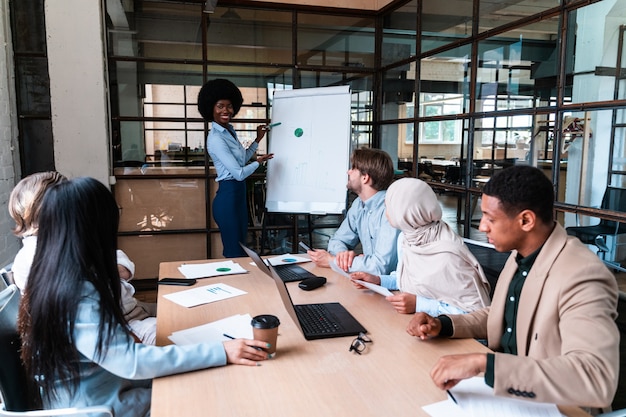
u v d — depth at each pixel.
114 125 3.86
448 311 1.56
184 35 3.91
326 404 1.05
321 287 1.92
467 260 1.59
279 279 1.42
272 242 4.30
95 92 3.64
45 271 1.10
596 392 0.92
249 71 4.08
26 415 1.13
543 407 1.01
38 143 3.70
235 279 2.04
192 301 1.74
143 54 3.85
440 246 1.60
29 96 3.63
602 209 2.19
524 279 1.23
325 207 3.45
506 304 1.29
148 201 4.01
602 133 2.18
